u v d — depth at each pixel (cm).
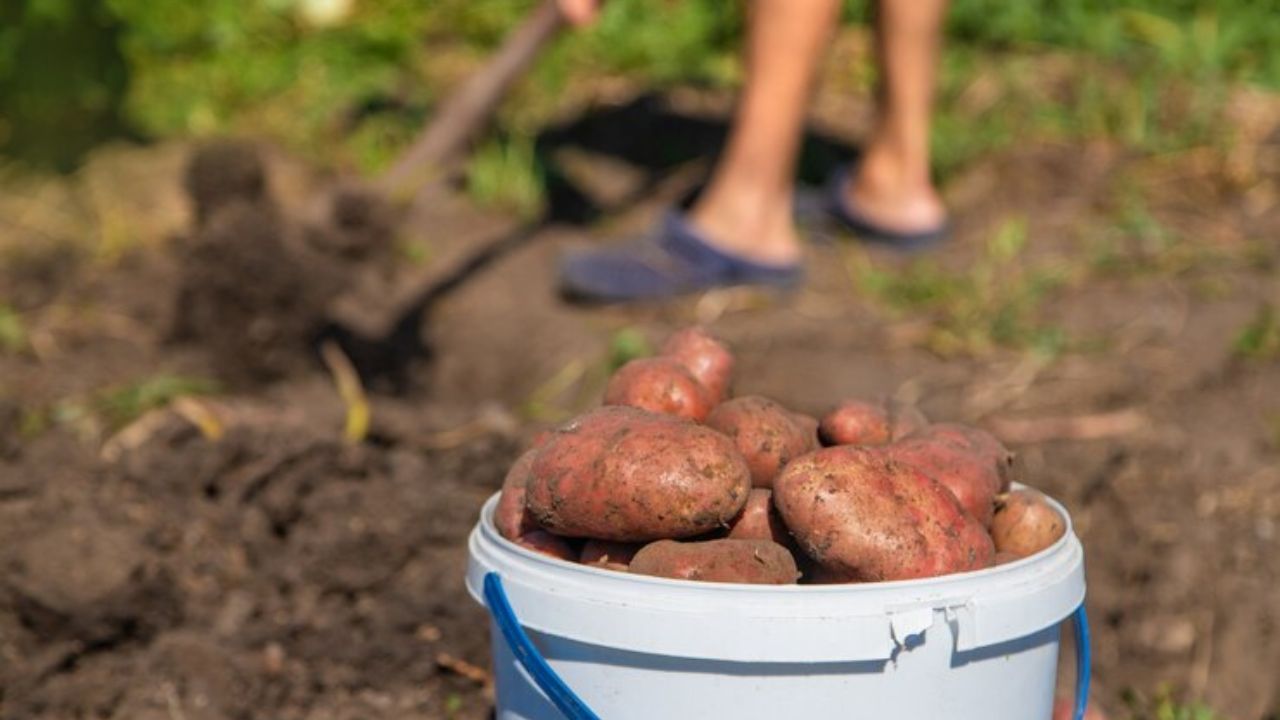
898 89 227
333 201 201
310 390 193
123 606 148
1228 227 240
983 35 301
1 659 146
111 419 177
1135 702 155
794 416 129
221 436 165
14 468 162
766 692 111
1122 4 302
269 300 193
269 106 293
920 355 201
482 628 150
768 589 110
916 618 110
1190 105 273
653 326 209
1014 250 232
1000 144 266
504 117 281
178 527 156
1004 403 188
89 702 146
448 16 321
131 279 225
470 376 207
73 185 260
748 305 215
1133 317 210
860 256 232
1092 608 161
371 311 213
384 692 149
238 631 150
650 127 277
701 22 308
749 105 210
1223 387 192
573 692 115
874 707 112
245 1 317
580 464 116
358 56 304
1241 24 293
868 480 115
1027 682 117
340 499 160
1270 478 176
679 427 117
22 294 219
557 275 227
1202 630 161
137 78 301
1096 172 257
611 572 112
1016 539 122
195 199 200
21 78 274
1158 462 176
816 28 207
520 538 121
